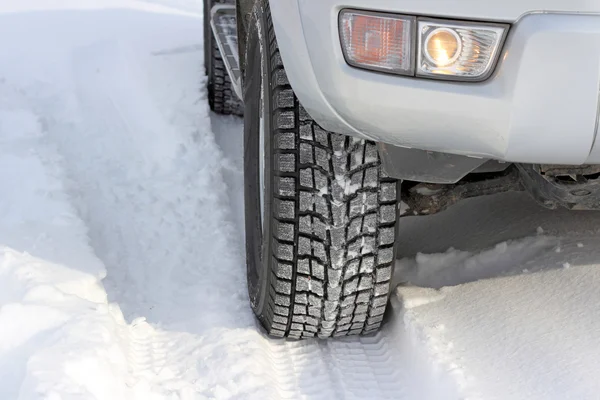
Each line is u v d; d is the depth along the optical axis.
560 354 1.90
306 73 1.66
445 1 1.49
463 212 2.71
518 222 2.56
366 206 1.88
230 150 3.52
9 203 2.76
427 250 2.53
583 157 1.55
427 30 1.52
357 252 1.91
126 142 3.56
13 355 1.86
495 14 1.48
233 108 3.89
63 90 4.15
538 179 1.80
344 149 1.84
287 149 1.85
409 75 1.56
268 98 1.92
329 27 1.59
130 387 1.91
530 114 1.51
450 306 2.17
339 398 1.94
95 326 1.98
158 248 2.72
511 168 2.02
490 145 1.57
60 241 2.50
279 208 1.88
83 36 5.09
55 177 2.99
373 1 1.54
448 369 1.89
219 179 3.17
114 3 6.20
